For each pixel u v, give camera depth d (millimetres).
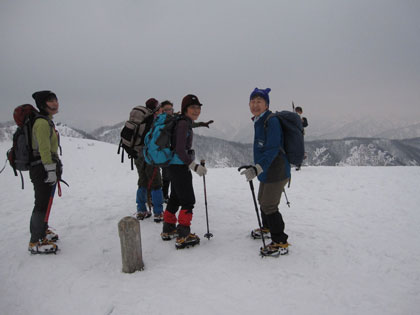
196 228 4270
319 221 4500
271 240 3686
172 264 3158
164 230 3787
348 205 5316
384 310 2336
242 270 2994
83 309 2428
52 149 3416
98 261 3273
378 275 2879
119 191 6805
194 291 2639
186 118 3305
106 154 14922
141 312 2363
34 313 2406
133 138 3955
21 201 6098
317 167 9945
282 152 3102
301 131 3135
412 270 2949
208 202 5672
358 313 2307
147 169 4355
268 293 2592
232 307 2400
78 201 5797
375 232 4000
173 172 3426
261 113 3236
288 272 2943
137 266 3021
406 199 5559
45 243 3424
